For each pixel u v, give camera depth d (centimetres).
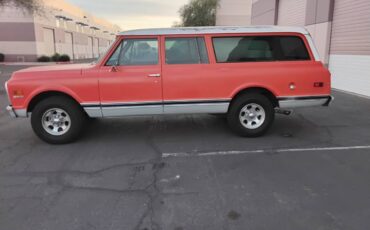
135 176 441
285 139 601
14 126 720
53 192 396
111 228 319
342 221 327
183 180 427
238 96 596
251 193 388
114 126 703
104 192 395
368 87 1048
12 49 3466
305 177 433
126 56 568
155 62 570
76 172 457
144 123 726
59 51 4184
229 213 344
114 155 525
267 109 598
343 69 1185
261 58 589
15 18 3394
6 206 364
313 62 594
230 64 579
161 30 571
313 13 1368
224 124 707
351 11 1120
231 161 493
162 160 500
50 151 548
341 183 414
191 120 747
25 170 467
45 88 552
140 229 317
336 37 1225
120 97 566
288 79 584
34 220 335
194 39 578
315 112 831
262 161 492
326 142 582
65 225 325
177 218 336
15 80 554
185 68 571
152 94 570
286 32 591
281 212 345
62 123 581
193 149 549
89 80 557
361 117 775
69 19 4541
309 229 315
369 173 445
